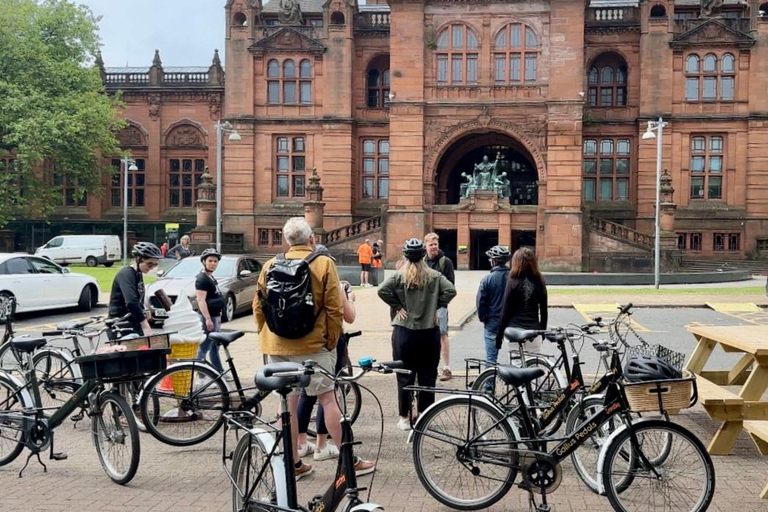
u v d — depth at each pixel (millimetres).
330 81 49875
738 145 47812
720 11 52344
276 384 5816
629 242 43312
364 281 34000
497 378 9617
